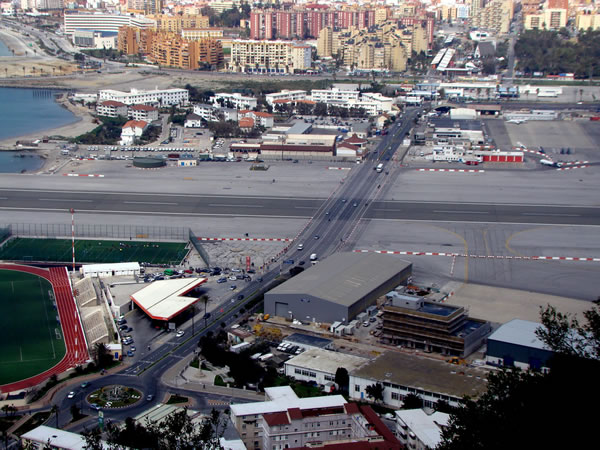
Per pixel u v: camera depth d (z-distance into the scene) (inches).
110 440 5940.0
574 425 3715.6
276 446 6737.2
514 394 4092.0
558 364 4040.4
